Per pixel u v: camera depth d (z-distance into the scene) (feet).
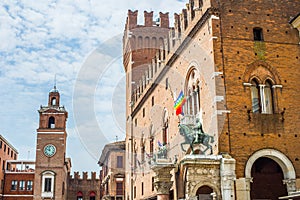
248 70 93.30
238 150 87.61
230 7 96.53
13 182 272.92
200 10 101.24
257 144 89.04
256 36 97.55
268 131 90.53
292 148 90.89
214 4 95.61
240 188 84.94
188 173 83.87
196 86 104.99
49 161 270.46
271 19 98.48
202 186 88.12
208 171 84.94
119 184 209.05
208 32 95.81
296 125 92.79
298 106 94.27
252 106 92.07
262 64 94.73
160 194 110.11
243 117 89.92
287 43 97.81
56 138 274.57
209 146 90.07
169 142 120.78
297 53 97.86
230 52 93.45
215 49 92.73
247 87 92.17
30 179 273.75
